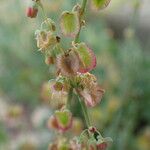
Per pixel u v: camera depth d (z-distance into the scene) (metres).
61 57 0.14
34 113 0.42
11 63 0.44
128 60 0.36
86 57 0.14
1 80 0.44
